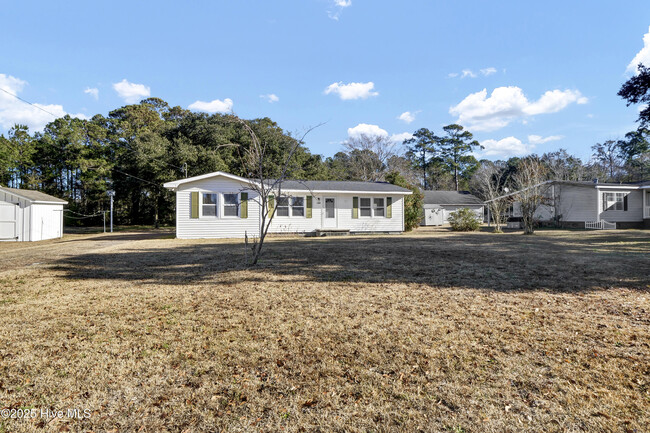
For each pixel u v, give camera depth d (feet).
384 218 65.77
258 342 11.96
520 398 8.43
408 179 136.56
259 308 15.79
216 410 8.10
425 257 30.35
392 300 16.97
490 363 10.25
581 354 10.73
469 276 22.30
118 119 122.11
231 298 17.51
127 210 127.85
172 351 11.27
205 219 54.39
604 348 11.14
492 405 8.16
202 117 101.91
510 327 13.11
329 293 18.37
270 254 32.76
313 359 10.64
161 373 9.84
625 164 142.41
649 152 133.90
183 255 32.78
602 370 9.71
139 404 8.36
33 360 10.59
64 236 69.82
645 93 44.70
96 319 14.34
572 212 82.17
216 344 11.81
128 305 16.34
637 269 23.72
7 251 39.06
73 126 112.98
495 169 150.92
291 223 59.67
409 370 9.89
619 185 77.41
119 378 9.55
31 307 15.99
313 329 13.12
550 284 19.88
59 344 11.80
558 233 61.00
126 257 31.71
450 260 28.63
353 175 141.28
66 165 116.26
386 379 9.42
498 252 33.37
